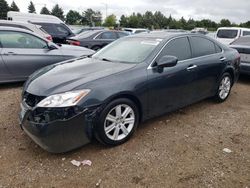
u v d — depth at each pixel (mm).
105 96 3498
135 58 4258
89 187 2982
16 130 4223
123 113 3793
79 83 3482
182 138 4078
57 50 7016
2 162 3389
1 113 4859
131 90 3758
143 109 4020
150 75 4023
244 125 4621
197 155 3609
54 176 3150
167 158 3525
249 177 3166
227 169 3312
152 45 4422
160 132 4258
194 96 4926
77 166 3330
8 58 6328
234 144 3934
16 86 6668
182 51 4660
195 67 4746
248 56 7262
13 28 6523
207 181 3088
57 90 3393
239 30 14477
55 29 13852
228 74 5734
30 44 6691
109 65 4129
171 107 4500
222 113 5145
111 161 3443
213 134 4242
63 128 3277
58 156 3535
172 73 4324
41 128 3242
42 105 3291
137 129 4332
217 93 5574
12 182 3041
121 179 3109
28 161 3422
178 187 2990
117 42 5078
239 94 6562
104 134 3586
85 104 3355
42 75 3955
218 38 14945
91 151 3658
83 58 4879
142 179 3113
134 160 3471
